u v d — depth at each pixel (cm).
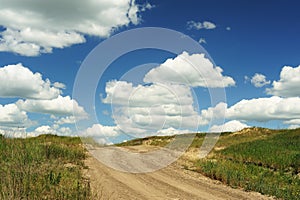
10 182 935
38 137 2317
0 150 1387
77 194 974
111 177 1388
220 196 1213
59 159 1538
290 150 2192
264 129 3759
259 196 1259
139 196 1124
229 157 2216
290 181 1545
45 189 1005
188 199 1136
